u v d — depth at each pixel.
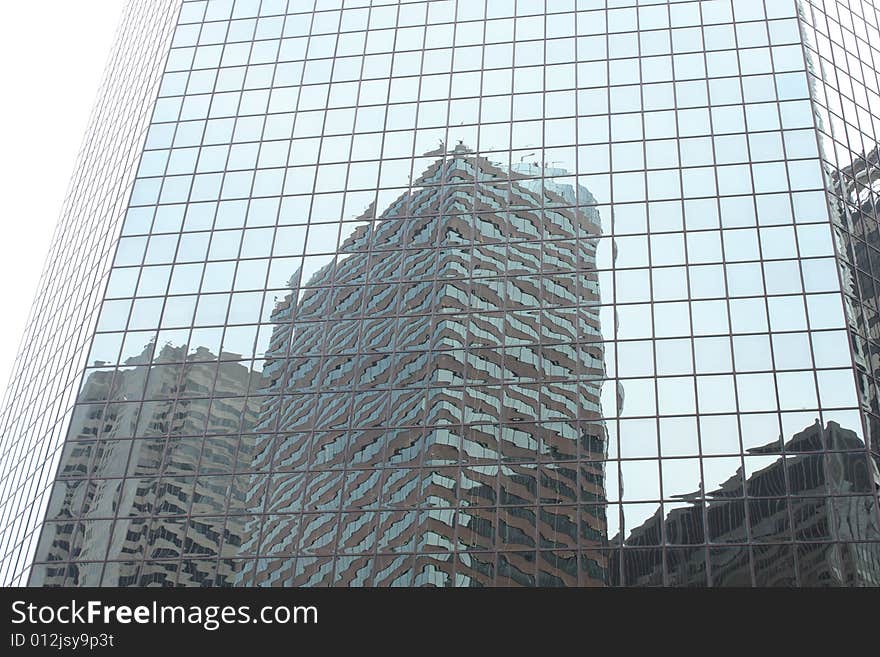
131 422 74.19
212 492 70.19
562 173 79.50
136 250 82.44
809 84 80.50
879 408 66.94
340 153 84.31
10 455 89.75
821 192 75.25
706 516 63.41
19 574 72.19
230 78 90.56
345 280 78.00
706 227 74.94
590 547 63.44
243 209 82.94
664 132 80.06
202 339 77.19
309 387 73.44
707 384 68.25
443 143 83.12
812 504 62.84
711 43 83.88
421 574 63.94
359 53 89.69
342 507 67.75
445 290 75.31
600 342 71.12
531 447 67.69
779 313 70.38
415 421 69.94
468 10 90.12
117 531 69.50
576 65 85.00
